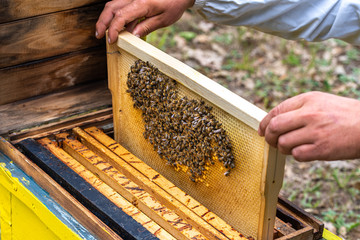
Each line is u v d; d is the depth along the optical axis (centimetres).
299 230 138
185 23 522
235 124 127
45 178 153
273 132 107
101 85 215
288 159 346
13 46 183
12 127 179
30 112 190
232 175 134
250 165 126
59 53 197
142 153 172
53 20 189
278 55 479
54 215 144
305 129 102
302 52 484
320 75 445
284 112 108
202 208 141
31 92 198
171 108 147
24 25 182
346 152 100
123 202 144
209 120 133
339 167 337
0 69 185
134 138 174
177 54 467
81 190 146
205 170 144
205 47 484
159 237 130
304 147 103
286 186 317
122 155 167
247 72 445
